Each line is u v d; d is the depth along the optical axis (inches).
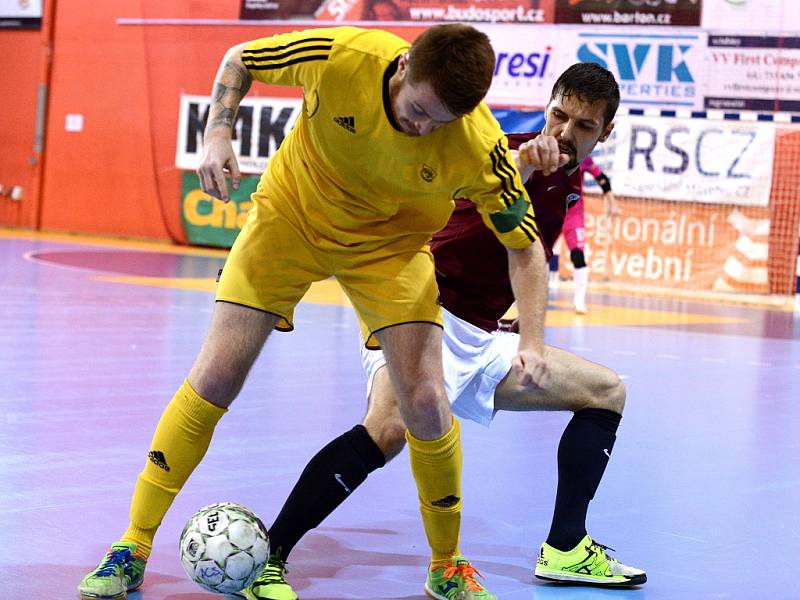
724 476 445.1
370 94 245.0
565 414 577.0
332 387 609.0
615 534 354.3
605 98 304.2
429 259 283.0
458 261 312.5
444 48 222.2
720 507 394.0
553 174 315.6
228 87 279.6
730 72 1454.2
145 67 1804.9
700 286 1478.8
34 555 299.3
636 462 464.1
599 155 1509.6
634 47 1498.5
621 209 1508.4
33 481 377.4
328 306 1079.6
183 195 1779.0
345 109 249.0
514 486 414.6
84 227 1878.7
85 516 339.0
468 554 330.6
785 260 1439.5
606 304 1278.3
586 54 1526.8
